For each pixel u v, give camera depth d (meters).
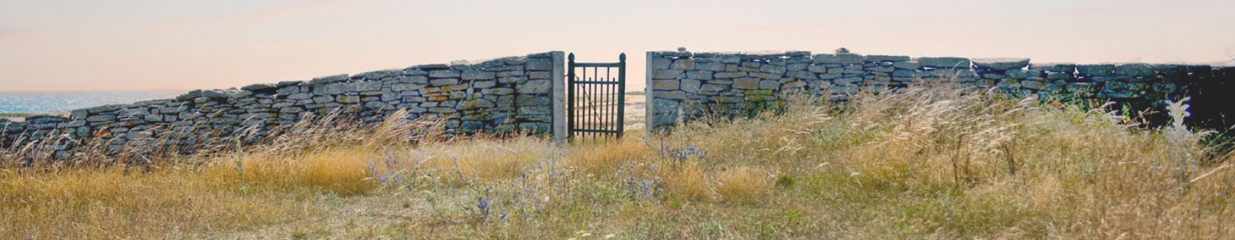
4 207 5.25
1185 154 4.54
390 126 8.96
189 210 5.12
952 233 4.15
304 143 8.30
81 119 8.77
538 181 5.65
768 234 4.32
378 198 5.71
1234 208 4.00
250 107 9.46
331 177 6.20
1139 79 8.88
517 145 8.39
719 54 9.85
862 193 5.15
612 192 5.48
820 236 4.27
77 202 5.45
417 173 6.30
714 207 5.10
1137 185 3.84
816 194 5.28
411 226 4.71
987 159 5.39
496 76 9.98
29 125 8.55
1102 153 5.48
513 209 4.97
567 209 4.96
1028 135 6.23
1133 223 3.40
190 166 7.34
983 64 9.23
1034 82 9.11
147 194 5.52
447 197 5.69
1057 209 4.21
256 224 4.80
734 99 9.90
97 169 7.95
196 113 9.21
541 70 9.98
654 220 4.70
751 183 5.48
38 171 7.36
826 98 9.37
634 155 7.18
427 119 9.88
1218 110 8.61
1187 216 3.66
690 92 9.98
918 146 5.88
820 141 6.89
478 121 10.01
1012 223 4.18
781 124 7.76
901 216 4.54
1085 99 8.98
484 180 6.37
